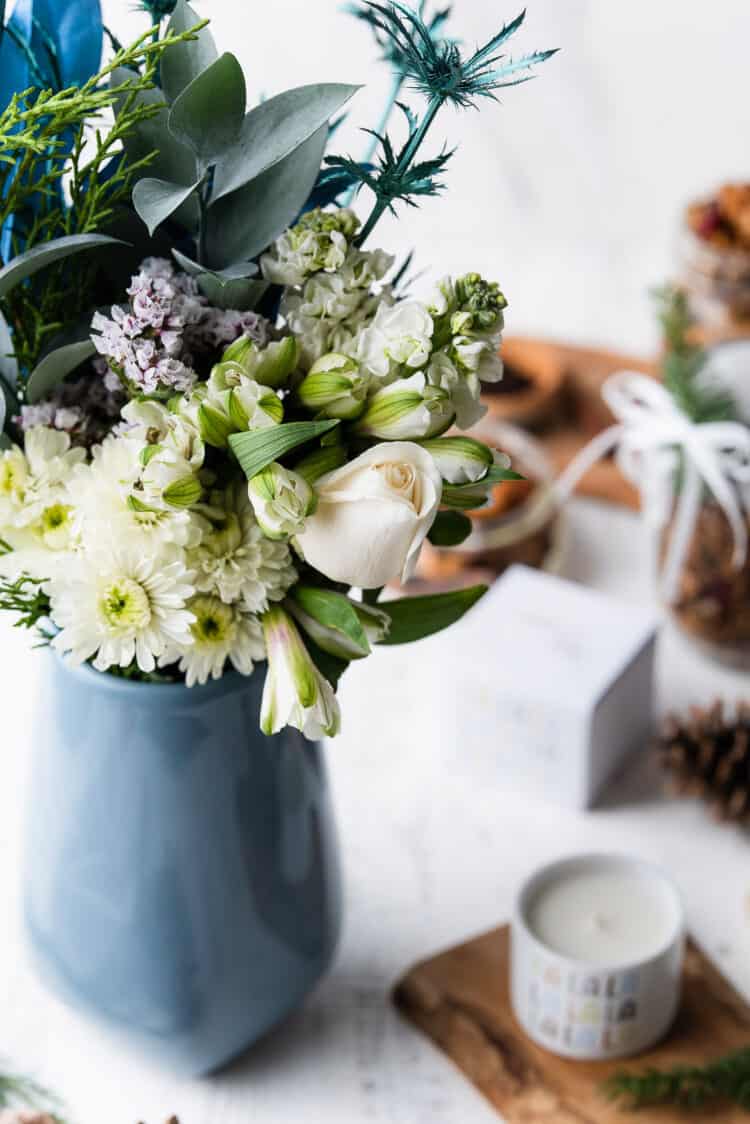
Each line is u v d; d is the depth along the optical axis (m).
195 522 0.77
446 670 1.13
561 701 1.10
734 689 1.22
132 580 0.76
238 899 0.91
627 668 1.12
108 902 0.91
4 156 0.76
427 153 1.44
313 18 1.69
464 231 1.85
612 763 1.15
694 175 1.84
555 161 1.84
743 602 1.19
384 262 0.78
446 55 0.75
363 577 0.74
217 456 0.78
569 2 1.78
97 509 0.76
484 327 0.76
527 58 0.74
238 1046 0.96
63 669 0.87
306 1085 0.99
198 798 0.88
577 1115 0.97
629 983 0.96
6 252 0.82
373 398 0.76
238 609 0.79
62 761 0.89
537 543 1.28
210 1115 0.97
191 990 0.93
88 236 0.76
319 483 0.74
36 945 0.96
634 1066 0.99
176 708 0.86
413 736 1.18
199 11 1.54
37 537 0.78
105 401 0.81
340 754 1.17
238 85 0.75
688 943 1.05
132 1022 0.94
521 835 1.12
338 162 0.78
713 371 1.20
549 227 1.86
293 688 0.76
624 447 1.20
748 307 1.40
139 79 0.77
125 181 0.79
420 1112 0.98
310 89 0.76
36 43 0.79
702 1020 1.01
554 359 1.42
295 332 0.77
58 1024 1.02
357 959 1.05
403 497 0.73
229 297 0.78
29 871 0.94
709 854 1.11
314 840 0.94
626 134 1.84
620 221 1.85
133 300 0.75
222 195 0.78
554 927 1.00
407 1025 1.02
